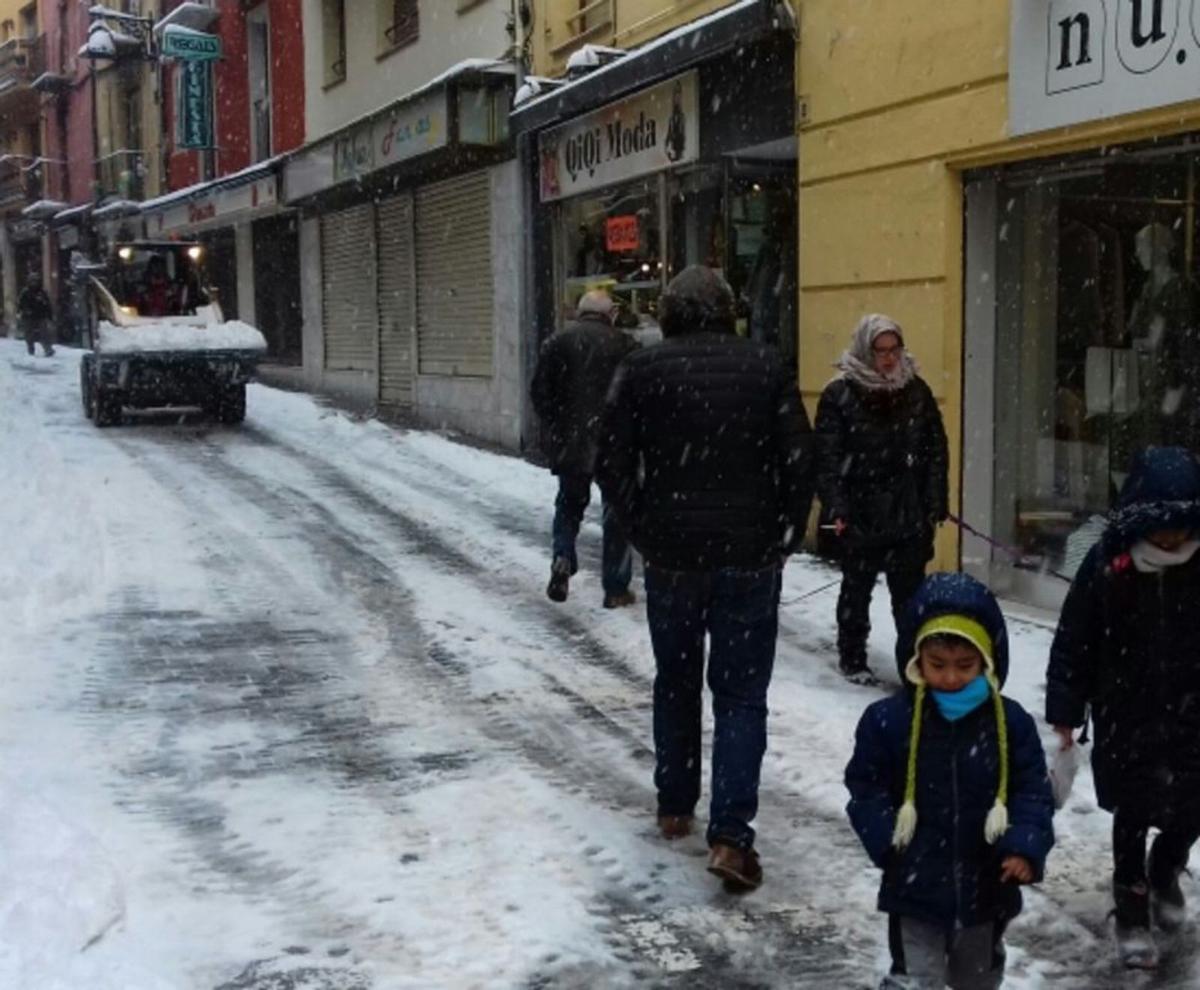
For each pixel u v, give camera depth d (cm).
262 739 570
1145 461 354
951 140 782
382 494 1223
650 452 436
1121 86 657
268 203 2158
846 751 545
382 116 1628
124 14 3022
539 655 702
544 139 1377
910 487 611
